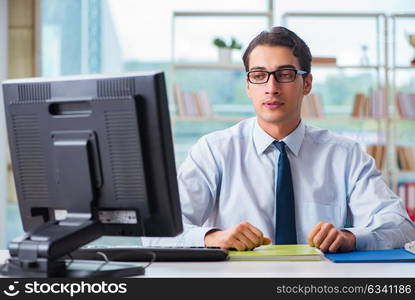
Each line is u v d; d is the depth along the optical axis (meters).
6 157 5.06
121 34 5.97
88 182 1.62
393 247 2.08
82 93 1.62
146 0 5.97
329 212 2.40
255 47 2.31
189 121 5.57
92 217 1.64
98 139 1.60
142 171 1.57
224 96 5.94
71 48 5.87
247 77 2.35
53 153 1.66
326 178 2.42
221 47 5.55
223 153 2.48
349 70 5.77
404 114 5.50
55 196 1.69
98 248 1.85
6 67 5.05
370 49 5.73
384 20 5.50
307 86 2.41
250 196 2.43
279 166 2.39
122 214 1.63
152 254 1.81
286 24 5.56
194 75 5.93
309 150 2.45
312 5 5.97
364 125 5.73
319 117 5.48
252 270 1.63
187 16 5.57
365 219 2.33
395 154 5.48
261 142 2.45
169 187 1.59
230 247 1.97
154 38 5.97
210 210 2.51
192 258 1.81
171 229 1.61
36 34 5.19
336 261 1.78
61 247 1.56
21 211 1.77
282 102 2.30
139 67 5.98
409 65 5.64
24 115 1.69
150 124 1.56
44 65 5.80
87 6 5.90
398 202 2.31
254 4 5.98
